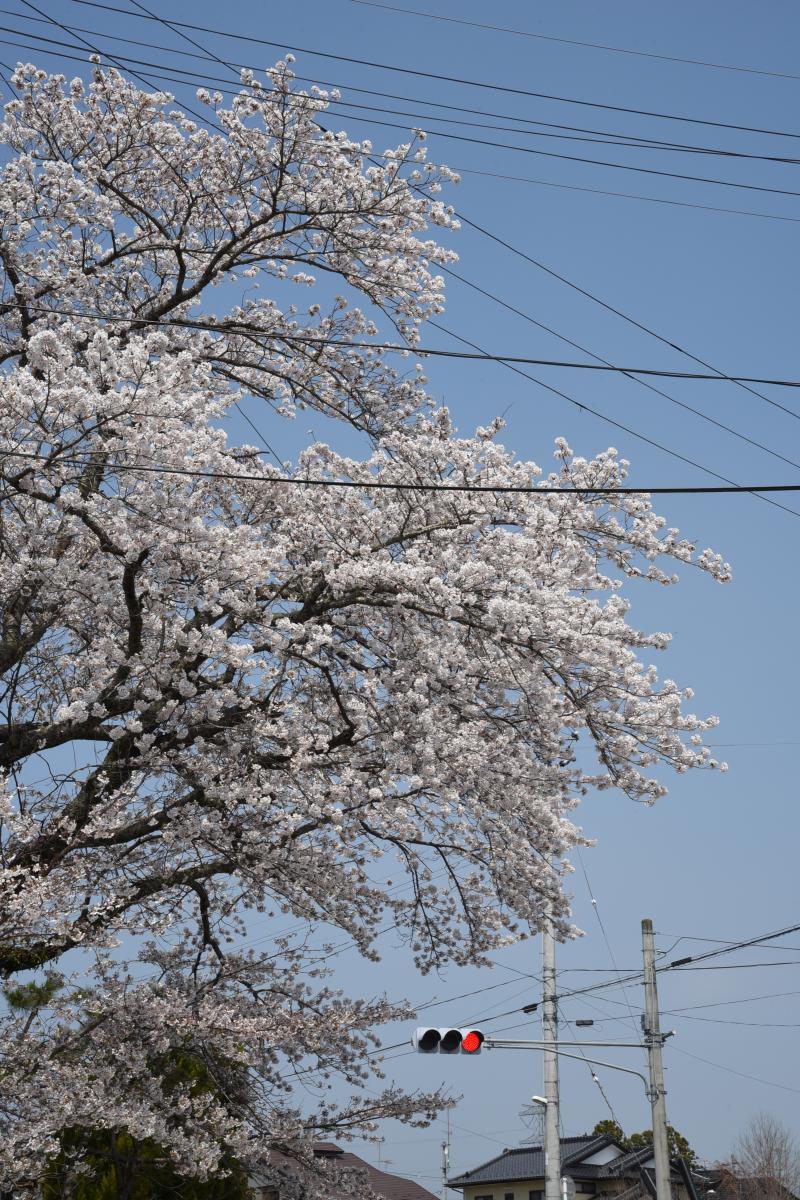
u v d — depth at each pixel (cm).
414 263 1551
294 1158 1377
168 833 1184
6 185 1420
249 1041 1236
